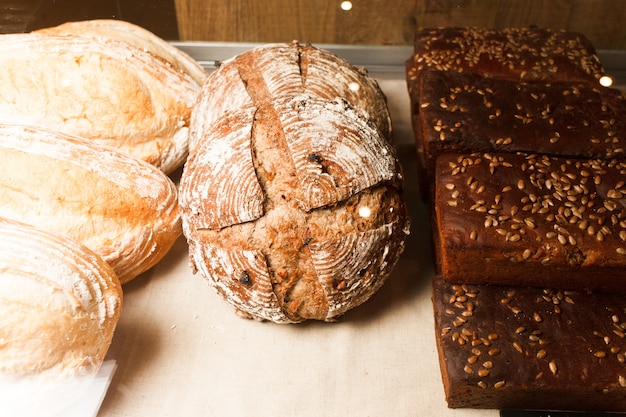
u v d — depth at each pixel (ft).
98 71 2.41
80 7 2.87
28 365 1.84
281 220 2.02
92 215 2.18
